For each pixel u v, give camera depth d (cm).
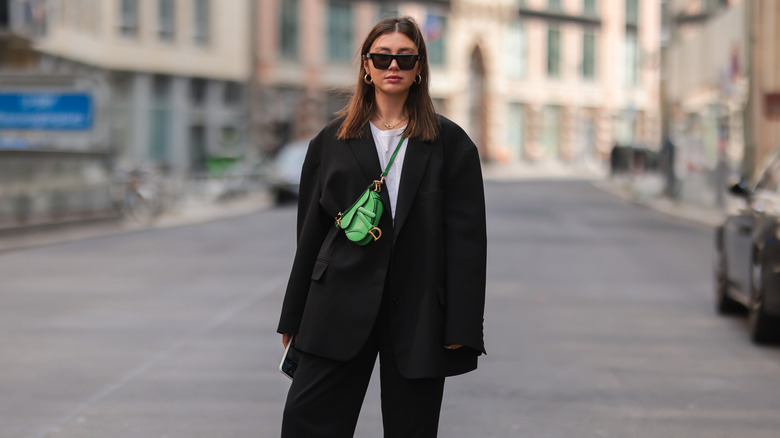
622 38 11488
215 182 4922
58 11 5084
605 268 2111
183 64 6575
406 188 519
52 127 3322
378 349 533
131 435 841
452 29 9675
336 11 8275
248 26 7225
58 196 2997
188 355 1187
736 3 4325
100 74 5806
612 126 11400
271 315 1484
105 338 1298
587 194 5881
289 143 7819
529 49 10619
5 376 1075
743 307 1499
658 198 5100
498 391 997
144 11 6231
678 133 5203
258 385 1028
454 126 539
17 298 1664
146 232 3088
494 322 1420
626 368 1112
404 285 518
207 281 1873
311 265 534
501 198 5219
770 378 1069
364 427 862
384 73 526
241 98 7175
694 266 2164
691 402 959
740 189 1424
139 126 6197
